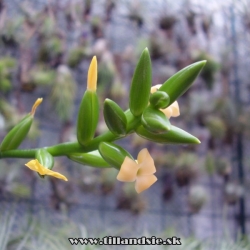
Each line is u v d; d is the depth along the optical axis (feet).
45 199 1.27
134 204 1.32
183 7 1.54
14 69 1.27
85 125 0.33
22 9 1.31
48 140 1.32
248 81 1.57
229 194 1.47
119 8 1.47
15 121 1.17
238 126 1.46
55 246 0.88
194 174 1.39
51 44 1.28
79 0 1.37
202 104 1.44
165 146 1.41
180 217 1.42
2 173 1.17
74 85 1.30
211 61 1.46
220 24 1.62
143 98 0.32
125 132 0.32
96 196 1.34
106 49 1.34
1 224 0.88
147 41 1.43
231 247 1.06
